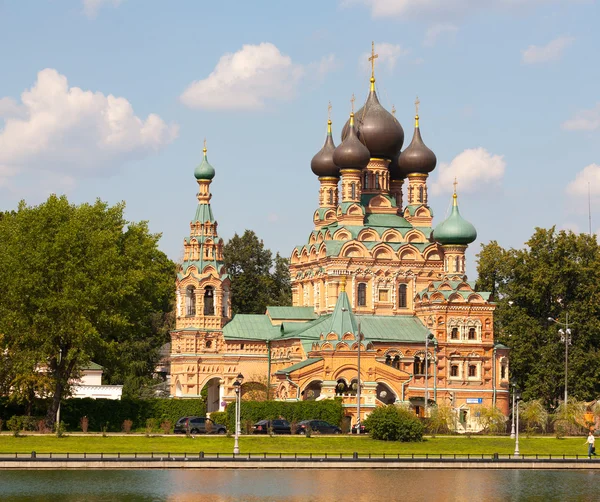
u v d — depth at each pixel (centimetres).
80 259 13000
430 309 15388
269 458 10456
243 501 8688
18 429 12125
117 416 13488
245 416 13288
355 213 15988
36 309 12900
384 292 15838
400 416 12488
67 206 13600
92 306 12669
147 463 10200
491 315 15438
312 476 9975
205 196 16550
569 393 16288
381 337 15112
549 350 16250
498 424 14212
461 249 15638
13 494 8800
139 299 14138
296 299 16962
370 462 10600
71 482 9350
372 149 16400
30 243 12988
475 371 15312
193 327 16000
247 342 16012
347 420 13550
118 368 17612
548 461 10969
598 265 16650
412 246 15938
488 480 10044
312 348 14550
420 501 8906
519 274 16962
